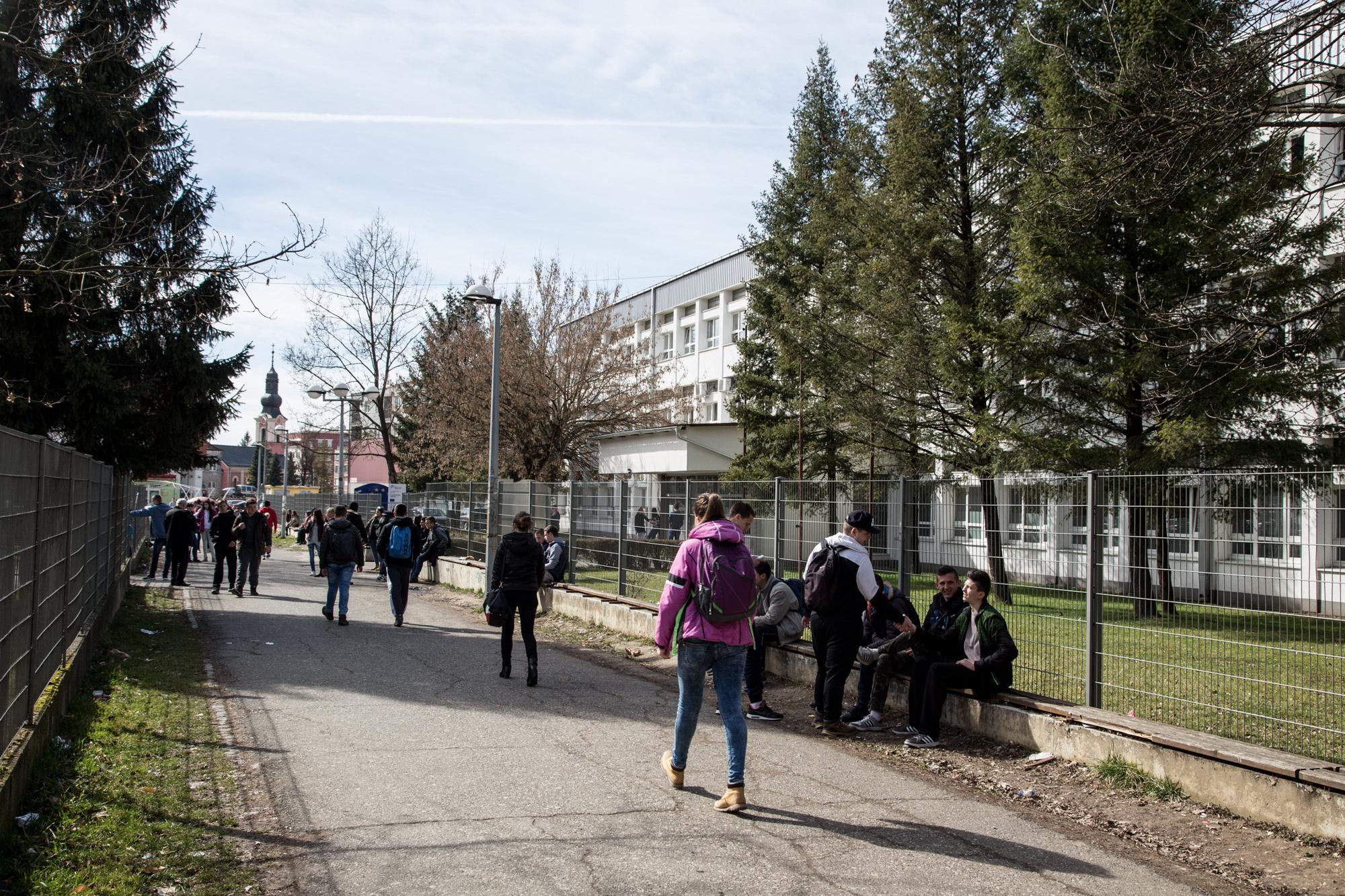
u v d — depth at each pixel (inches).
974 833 208.8
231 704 326.6
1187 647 247.1
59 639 282.7
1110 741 250.5
